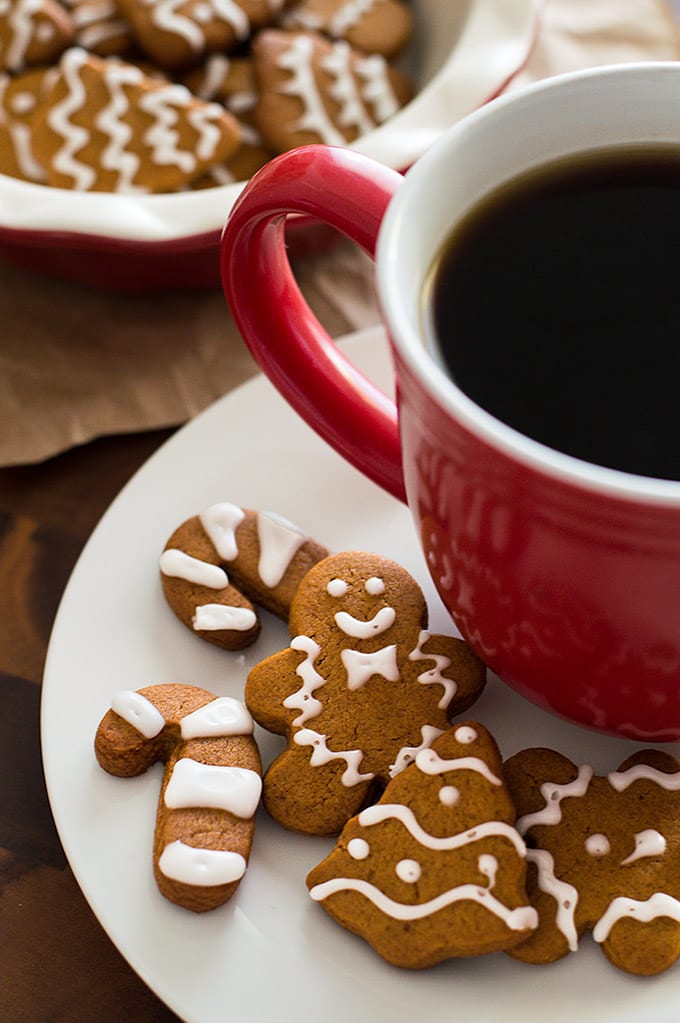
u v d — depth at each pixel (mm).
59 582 416
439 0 509
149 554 387
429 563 352
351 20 512
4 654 404
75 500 430
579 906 338
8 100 497
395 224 322
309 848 352
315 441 401
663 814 346
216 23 505
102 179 483
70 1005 360
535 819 347
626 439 322
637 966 332
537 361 330
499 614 336
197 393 453
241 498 395
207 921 342
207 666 374
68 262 455
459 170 335
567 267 341
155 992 335
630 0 522
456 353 329
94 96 489
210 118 488
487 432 302
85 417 445
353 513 393
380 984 335
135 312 472
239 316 365
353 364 407
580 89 339
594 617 320
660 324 333
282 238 362
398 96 500
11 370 458
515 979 335
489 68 451
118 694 361
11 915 370
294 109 496
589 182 346
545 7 520
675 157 347
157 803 355
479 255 338
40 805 382
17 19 506
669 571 304
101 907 343
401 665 363
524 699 368
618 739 363
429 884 336
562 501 300
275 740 365
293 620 371
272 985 335
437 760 348
